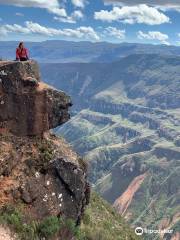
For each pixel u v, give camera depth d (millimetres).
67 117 30422
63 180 27969
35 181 26906
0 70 28531
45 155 28328
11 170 26812
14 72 28703
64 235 25609
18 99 28594
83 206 30281
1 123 28328
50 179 27625
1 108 28297
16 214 24656
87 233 29844
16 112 28609
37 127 29016
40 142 28969
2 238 22000
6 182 26109
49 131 31859
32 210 25969
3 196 25406
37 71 31297
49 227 24922
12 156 27156
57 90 30062
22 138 28594
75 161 29547
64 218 27531
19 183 26312
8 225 23547
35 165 27734
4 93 28453
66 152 30078
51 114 29625
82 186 28609
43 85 30094
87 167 31516
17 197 25812
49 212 26641
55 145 29672
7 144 27734
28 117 28812
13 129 28516
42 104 29094
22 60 31016
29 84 28953
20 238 23141
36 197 26484
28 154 28078
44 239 24578
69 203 28016
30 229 24344
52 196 27203
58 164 28047
